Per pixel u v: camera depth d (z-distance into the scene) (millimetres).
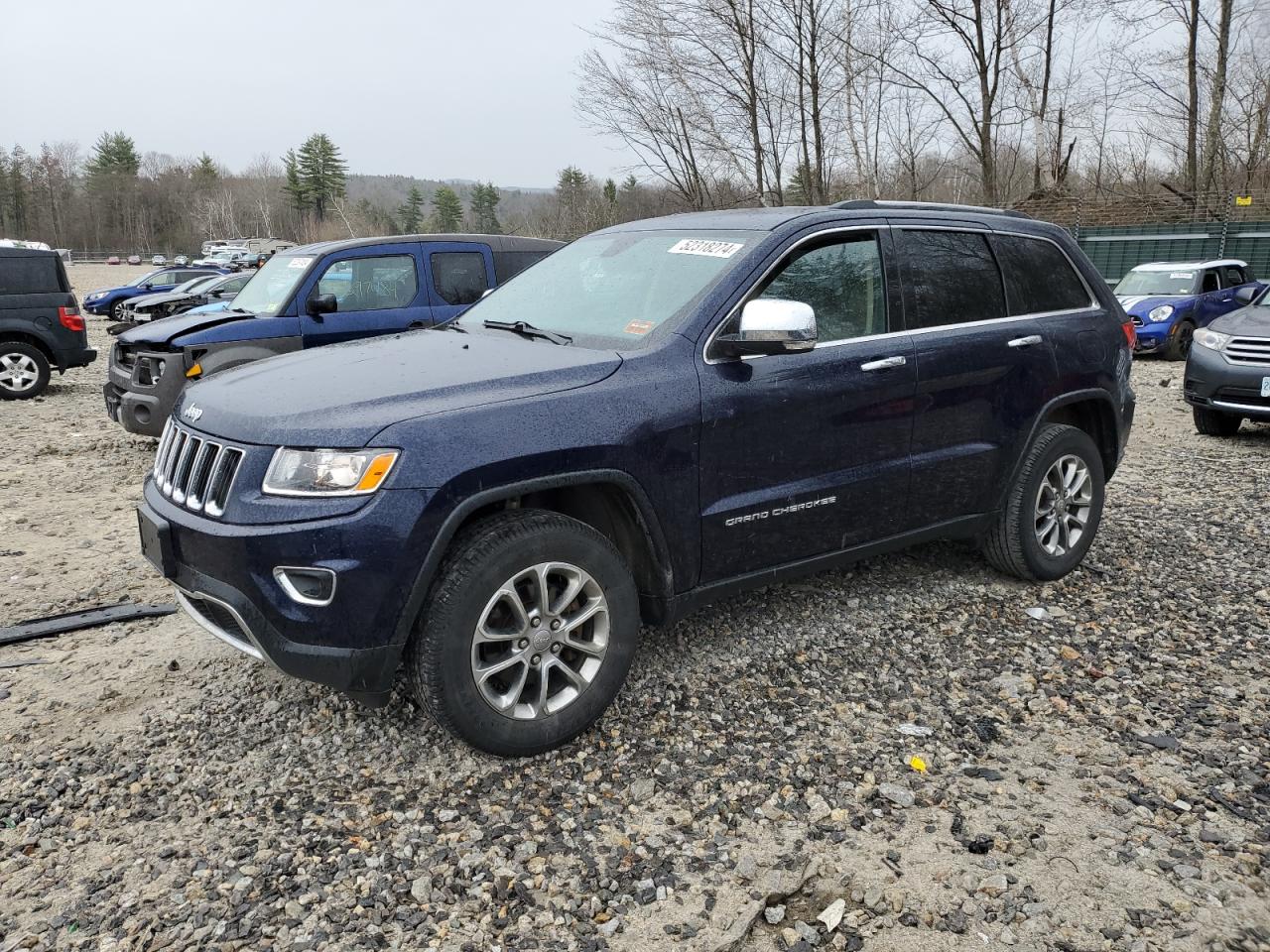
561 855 2826
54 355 12773
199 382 3707
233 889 2682
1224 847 2822
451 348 3752
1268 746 3385
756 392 3641
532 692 3311
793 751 3377
